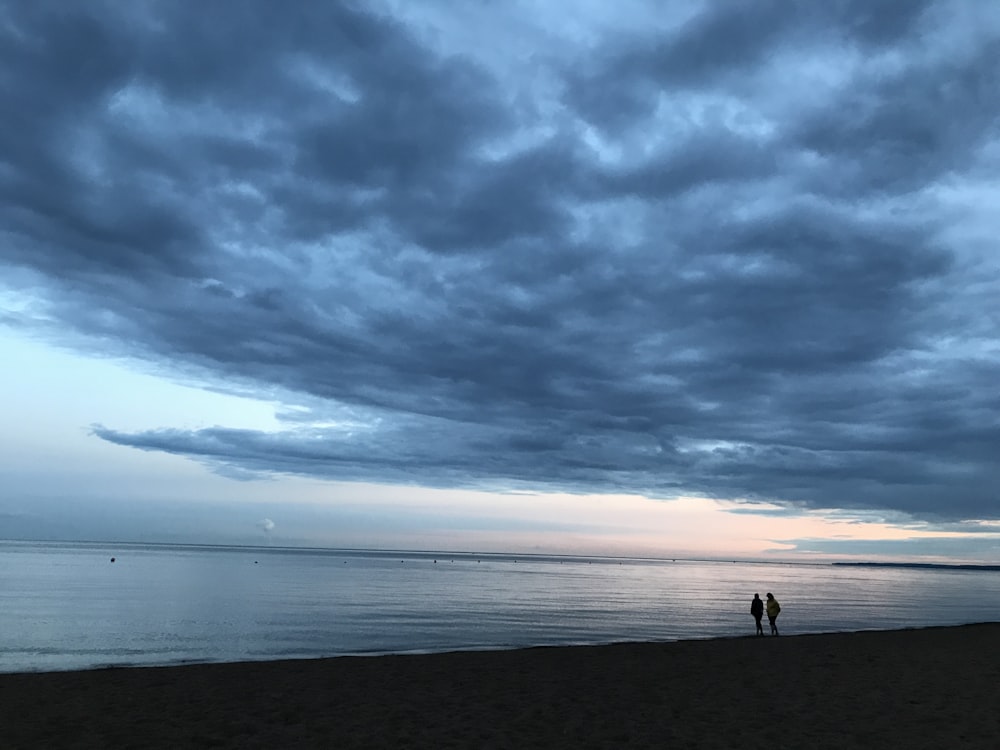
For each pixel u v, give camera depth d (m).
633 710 13.73
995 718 12.95
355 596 63.69
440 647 29.97
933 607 72.44
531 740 11.23
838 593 98.62
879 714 13.37
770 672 19.16
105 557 174.62
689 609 58.38
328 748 10.58
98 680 16.97
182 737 11.12
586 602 64.12
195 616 41.91
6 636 31.64
